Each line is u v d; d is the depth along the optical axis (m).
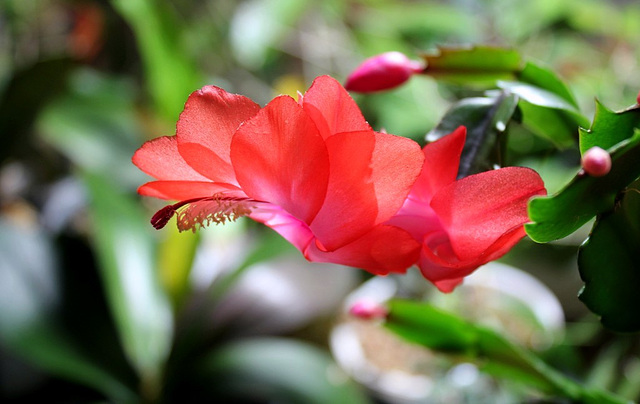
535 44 0.59
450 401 0.41
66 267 0.42
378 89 0.24
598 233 0.19
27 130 0.50
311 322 0.44
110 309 0.41
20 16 0.70
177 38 0.42
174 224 0.38
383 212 0.18
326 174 0.18
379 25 0.61
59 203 0.59
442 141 0.19
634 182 0.19
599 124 0.19
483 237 0.19
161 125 0.51
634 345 0.40
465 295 0.49
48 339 0.37
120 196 0.45
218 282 0.43
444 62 0.24
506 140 0.21
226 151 0.19
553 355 0.37
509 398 0.39
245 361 0.39
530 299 0.47
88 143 0.55
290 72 0.71
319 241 0.19
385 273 0.19
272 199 0.19
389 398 0.43
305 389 0.37
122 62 0.72
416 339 0.27
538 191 0.18
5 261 0.40
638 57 0.52
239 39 0.62
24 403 0.40
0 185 0.63
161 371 0.39
